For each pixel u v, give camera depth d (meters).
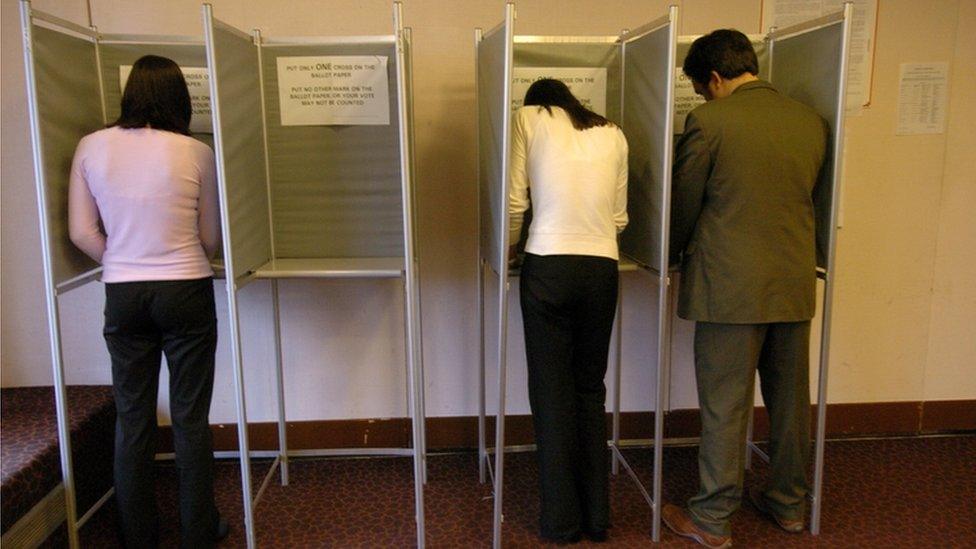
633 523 2.22
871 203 2.69
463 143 2.54
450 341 2.68
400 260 2.36
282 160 2.34
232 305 1.91
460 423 2.73
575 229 1.87
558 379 1.96
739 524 2.21
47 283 1.89
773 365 2.07
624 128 2.31
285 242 2.40
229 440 2.69
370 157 2.35
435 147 2.54
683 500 2.36
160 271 1.81
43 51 1.86
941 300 2.78
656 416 2.06
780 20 2.54
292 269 2.15
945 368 2.83
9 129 2.41
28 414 2.25
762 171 1.87
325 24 2.44
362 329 2.65
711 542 2.05
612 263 1.91
